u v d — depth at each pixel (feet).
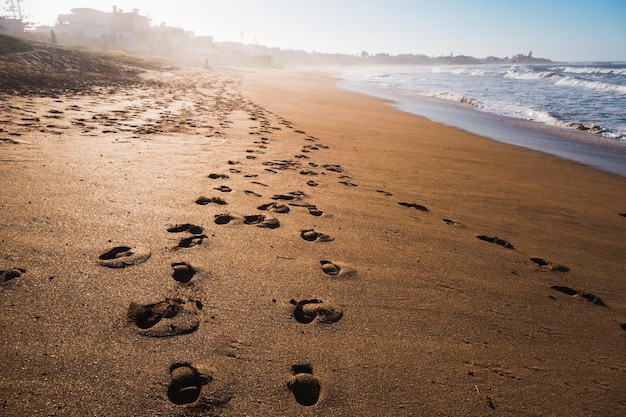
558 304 8.11
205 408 4.62
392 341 6.26
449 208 13.52
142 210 9.67
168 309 6.23
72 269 6.87
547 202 15.70
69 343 5.26
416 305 7.35
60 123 18.52
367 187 14.66
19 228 7.96
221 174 13.53
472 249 10.27
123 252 7.68
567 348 6.71
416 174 17.72
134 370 5.00
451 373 5.72
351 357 5.78
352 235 10.11
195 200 10.81
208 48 267.39
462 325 6.93
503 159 23.73
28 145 13.93
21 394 4.42
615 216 14.75
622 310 8.20
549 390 5.66
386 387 5.30
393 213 12.17
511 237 11.56
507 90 84.69
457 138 30.09
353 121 33.86
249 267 7.82
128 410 4.44
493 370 5.91
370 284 7.86
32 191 9.87
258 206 11.07
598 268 10.12
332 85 95.45
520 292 8.37
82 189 10.44
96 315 5.85
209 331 5.90
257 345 5.77
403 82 120.67
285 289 7.26
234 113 30.35
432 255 9.57
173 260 7.65
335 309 6.89
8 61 38.73
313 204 11.96
